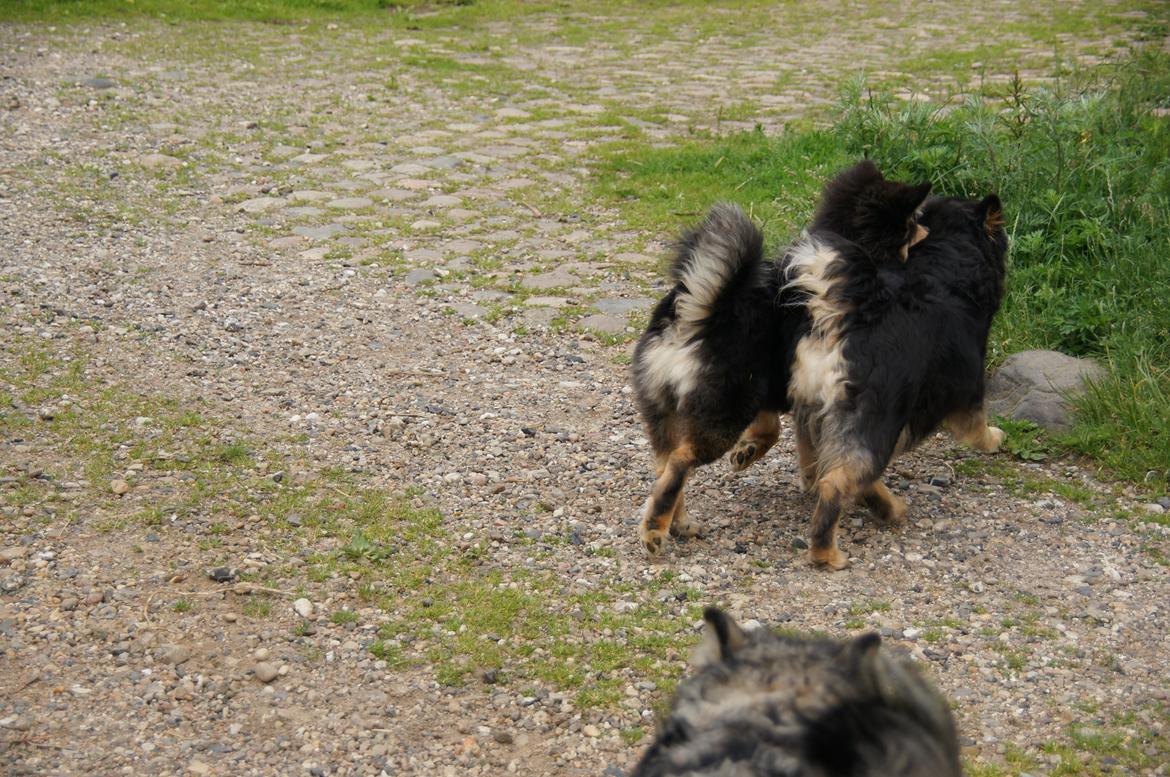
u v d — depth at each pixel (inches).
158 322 314.3
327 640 190.4
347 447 256.5
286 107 524.1
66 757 160.6
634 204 416.2
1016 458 259.1
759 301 213.8
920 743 114.7
